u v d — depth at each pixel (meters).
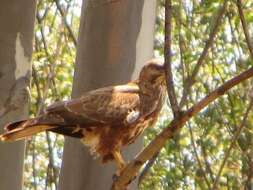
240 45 19.30
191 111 8.76
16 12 11.29
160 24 20.12
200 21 19.16
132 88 11.01
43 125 10.17
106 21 11.21
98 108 10.56
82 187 10.99
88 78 11.20
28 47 11.36
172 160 19.86
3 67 11.19
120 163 10.62
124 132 10.69
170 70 8.95
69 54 20.12
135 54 11.23
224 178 18.59
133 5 11.25
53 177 19.45
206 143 18.86
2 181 11.04
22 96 11.22
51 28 21.00
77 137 10.66
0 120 11.07
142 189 19.73
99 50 11.20
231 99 18.52
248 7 17.47
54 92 19.12
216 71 19.17
